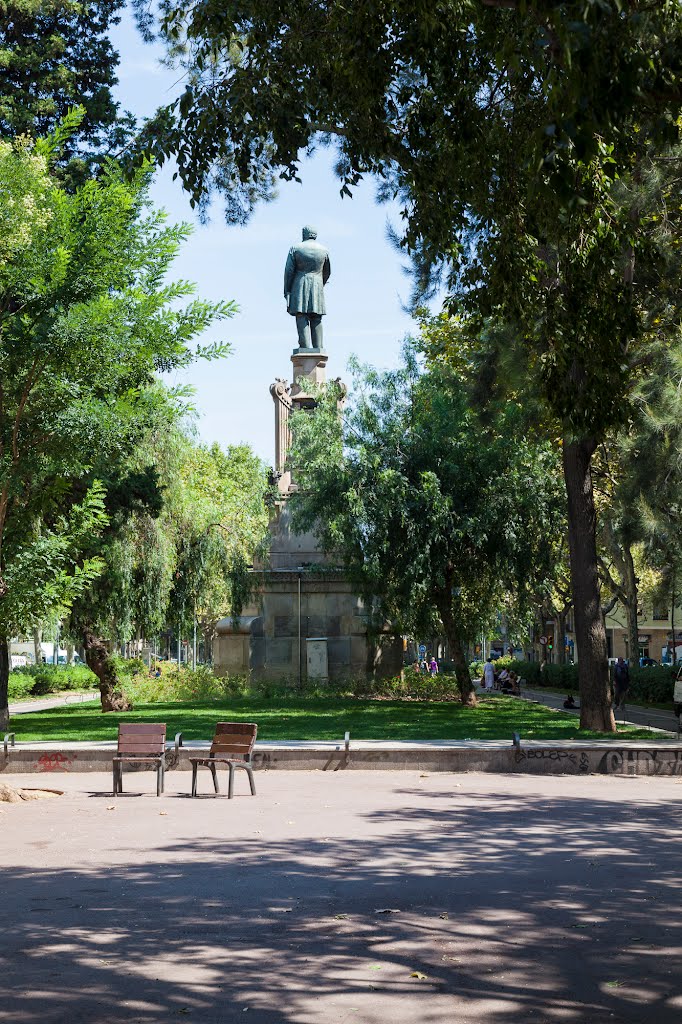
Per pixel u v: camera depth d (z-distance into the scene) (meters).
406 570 34.97
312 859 11.53
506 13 9.29
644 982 7.07
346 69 10.94
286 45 11.95
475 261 12.66
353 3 10.70
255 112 12.15
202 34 12.56
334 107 12.03
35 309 17.02
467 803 15.97
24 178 16.89
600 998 6.74
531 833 13.23
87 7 30.31
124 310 17.66
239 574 39.19
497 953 7.80
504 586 37.06
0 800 16.45
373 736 24.75
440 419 36.47
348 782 18.69
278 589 42.75
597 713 25.72
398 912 9.10
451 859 11.52
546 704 42.25
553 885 10.17
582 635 25.86
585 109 6.11
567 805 15.78
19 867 11.22
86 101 29.92
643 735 24.58
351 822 14.14
